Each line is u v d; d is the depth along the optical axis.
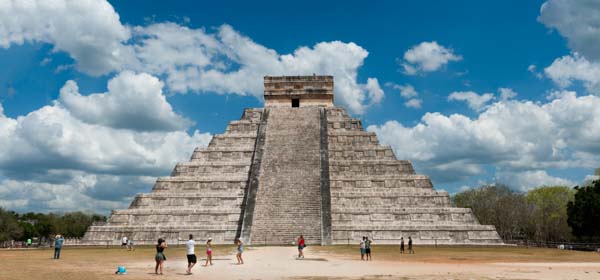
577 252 43.31
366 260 32.69
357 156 65.44
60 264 28.94
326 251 40.69
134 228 55.06
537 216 84.56
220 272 24.69
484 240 53.03
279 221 50.84
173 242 54.34
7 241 91.44
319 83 74.88
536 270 25.72
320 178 55.56
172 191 60.97
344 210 56.25
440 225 54.06
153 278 21.95
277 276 22.80
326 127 65.50
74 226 133.88
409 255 37.53
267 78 75.31
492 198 94.06
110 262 30.69
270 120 67.75
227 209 56.91
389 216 55.94
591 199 57.41
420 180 60.22
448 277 22.28
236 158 65.38
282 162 58.50
